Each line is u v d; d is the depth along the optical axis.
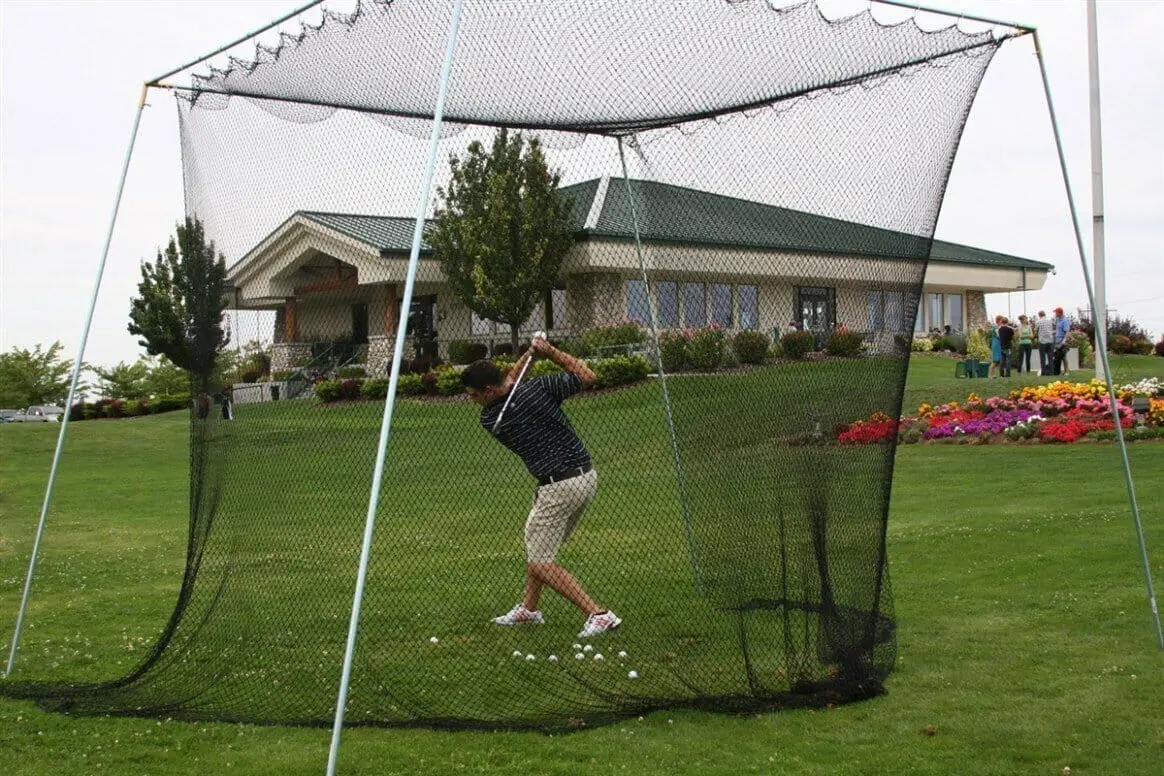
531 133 5.73
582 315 6.74
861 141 4.62
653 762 3.51
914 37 4.44
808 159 4.78
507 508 8.71
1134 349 33.38
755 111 4.98
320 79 4.62
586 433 10.12
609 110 5.18
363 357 5.48
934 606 5.51
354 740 3.79
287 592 6.04
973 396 16.14
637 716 3.98
